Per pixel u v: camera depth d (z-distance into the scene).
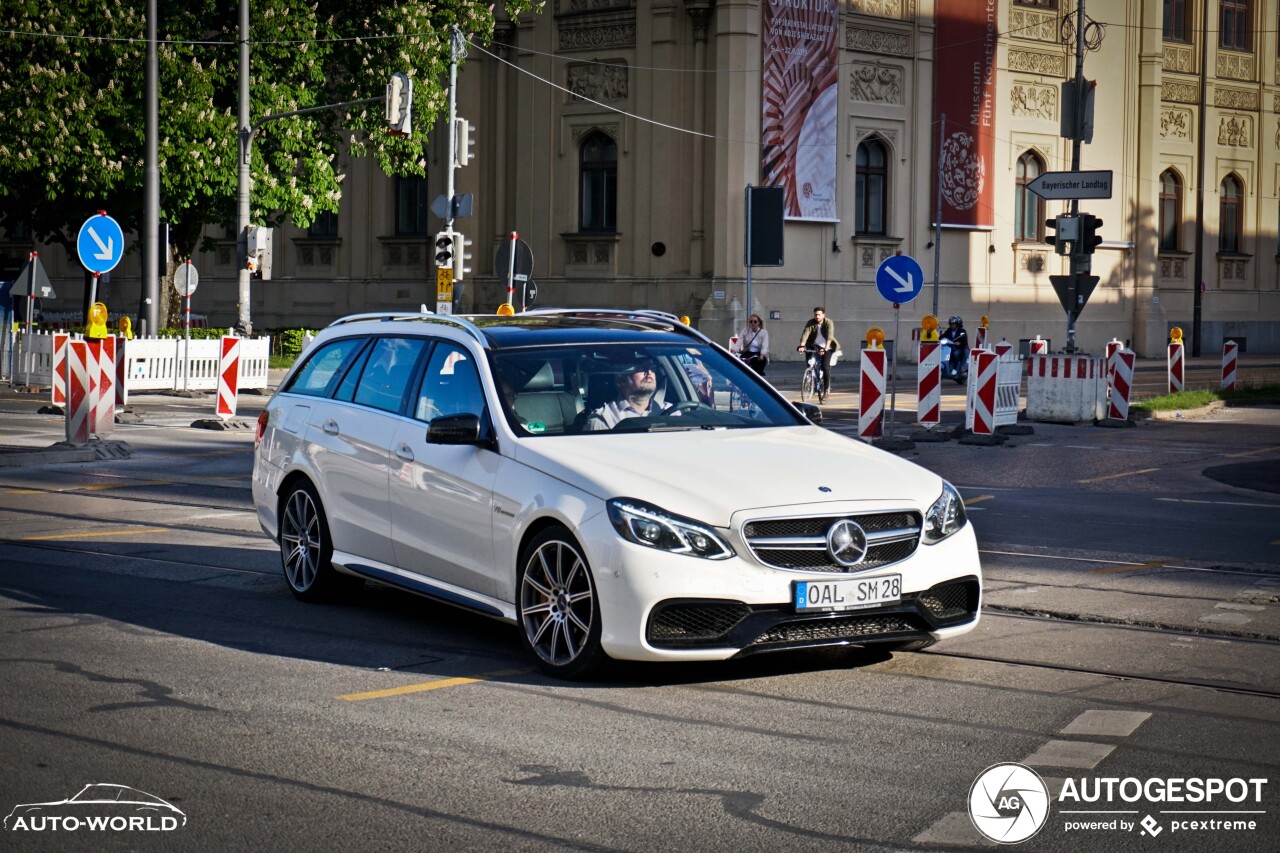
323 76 33.94
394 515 8.54
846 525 7.07
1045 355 24.03
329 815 5.30
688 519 6.95
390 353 9.09
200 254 48.97
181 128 31.55
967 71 44.75
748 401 8.53
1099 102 48.56
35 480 15.69
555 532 7.32
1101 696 7.07
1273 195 54.22
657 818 5.28
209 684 7.20
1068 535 12.51
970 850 5.00
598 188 42.16
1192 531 12.77
